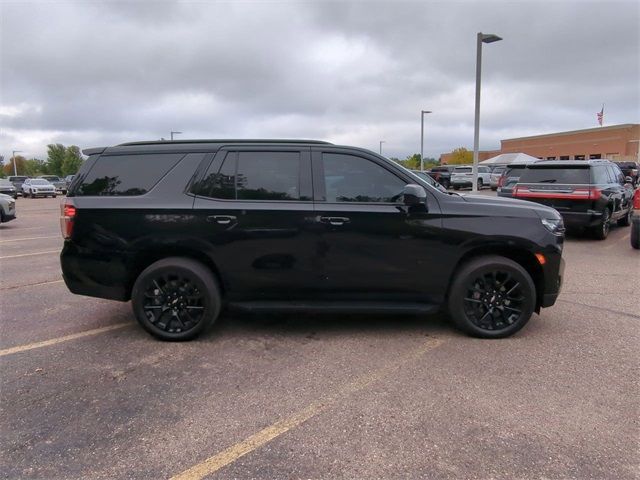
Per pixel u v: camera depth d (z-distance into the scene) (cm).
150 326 435
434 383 350
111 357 404
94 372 374
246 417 305
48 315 523
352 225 425
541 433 284
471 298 438
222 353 411
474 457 262
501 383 348
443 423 296
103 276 439
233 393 338
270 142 447
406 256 430
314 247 428
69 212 440
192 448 273
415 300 441
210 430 291
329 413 310
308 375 365
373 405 319
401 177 436
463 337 444
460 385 346
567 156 7125
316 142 449
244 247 429
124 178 444
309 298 441
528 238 428
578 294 593
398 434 285
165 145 452
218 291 438
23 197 4219
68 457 265
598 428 288
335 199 432
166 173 441
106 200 437
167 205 429
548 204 1021
